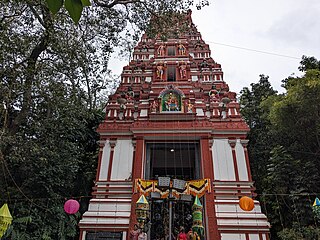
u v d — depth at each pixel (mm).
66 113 13461
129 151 13688
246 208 9961
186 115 14086
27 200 12820
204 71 17625
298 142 16484
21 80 10727
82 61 11953
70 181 14117
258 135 18953
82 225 11656
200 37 20828
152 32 12586
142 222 10508
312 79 14953
